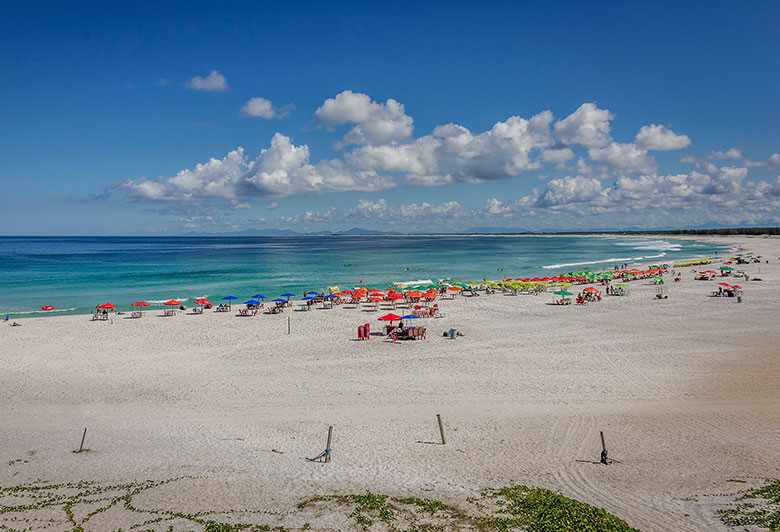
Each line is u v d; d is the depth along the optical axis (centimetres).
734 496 1362
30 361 3062
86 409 2202
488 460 1642
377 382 2558
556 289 6300
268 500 1379
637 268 8281
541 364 2847
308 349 3316
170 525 1245
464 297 5662
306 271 9231
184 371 2823
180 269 9550
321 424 2002
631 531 1195
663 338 3406
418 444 1786
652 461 1609
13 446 1788
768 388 2322
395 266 10438
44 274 8381
